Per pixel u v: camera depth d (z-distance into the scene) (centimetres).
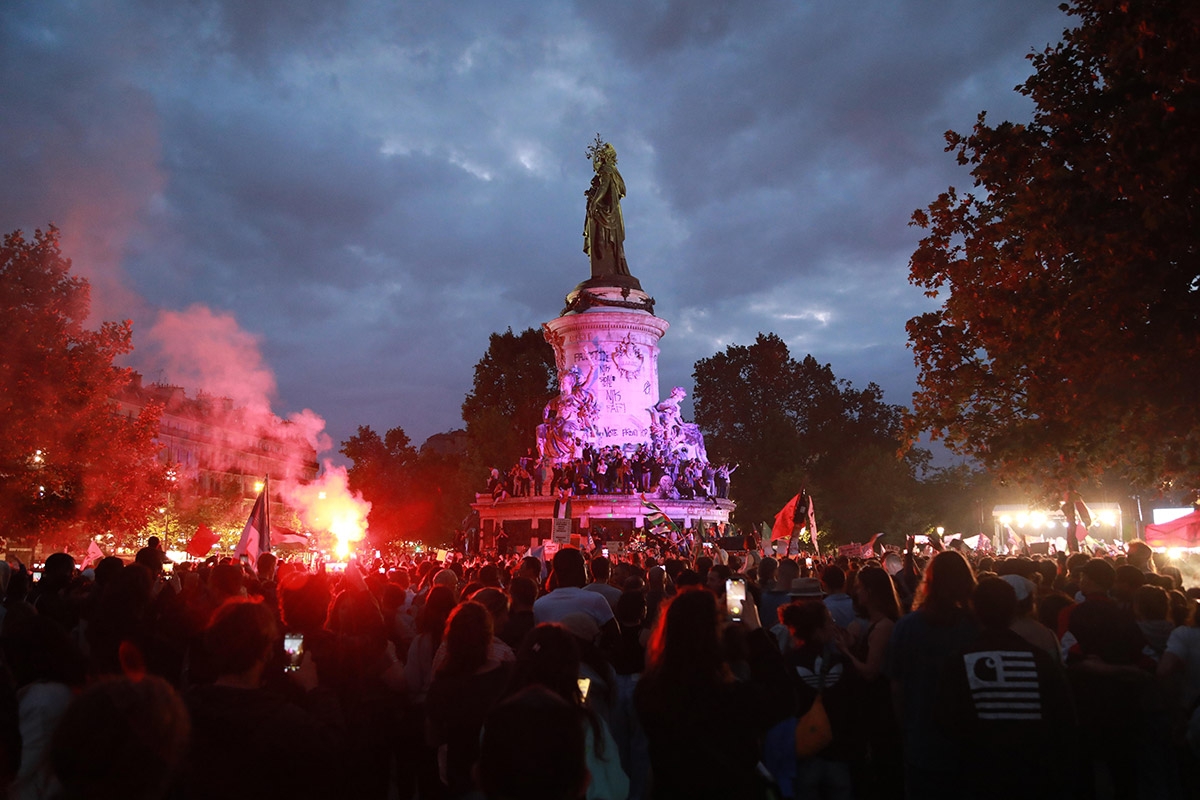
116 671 844
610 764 642
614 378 5728
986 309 2194
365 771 827
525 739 387
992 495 8844
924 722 803
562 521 3297
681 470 5397
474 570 2189
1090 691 844
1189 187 1539
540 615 992
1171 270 1619
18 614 947
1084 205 1741
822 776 885
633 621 984
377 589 1312
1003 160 2033
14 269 3978
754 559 2944
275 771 564
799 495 3158
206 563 1677
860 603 1010
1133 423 1817
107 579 1073
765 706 616
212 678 612
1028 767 656
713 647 616
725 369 10475
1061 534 4800
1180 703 916
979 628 812
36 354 3928
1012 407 2347
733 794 593
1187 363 1647
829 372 10556
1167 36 1586
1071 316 1853
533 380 9756
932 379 2403
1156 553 2427
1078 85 1997
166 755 374
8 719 551
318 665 834
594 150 6216
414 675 946
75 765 362
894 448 10125
